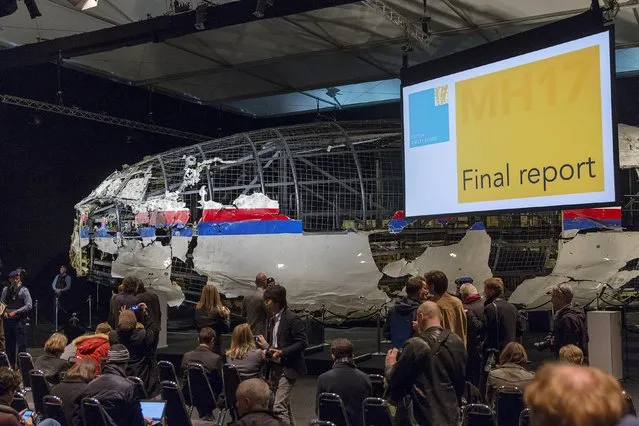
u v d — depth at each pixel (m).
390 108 18.47
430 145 8.12
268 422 3.43
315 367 9.65
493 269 8.98
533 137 7.04
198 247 9.30
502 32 12.72
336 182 9.17
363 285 8.97
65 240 14.96
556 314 6.36
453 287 8.93
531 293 9.02
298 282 9.05
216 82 16.19
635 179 9.48
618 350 8.09
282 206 9.27
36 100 14.11
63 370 5.95
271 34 12.87
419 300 5.95
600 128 6.46
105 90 15.81
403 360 4.03
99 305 15.70
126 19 11.97
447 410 4.00
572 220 8.71
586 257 8.72
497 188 7.38
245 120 20.03
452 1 11.13
